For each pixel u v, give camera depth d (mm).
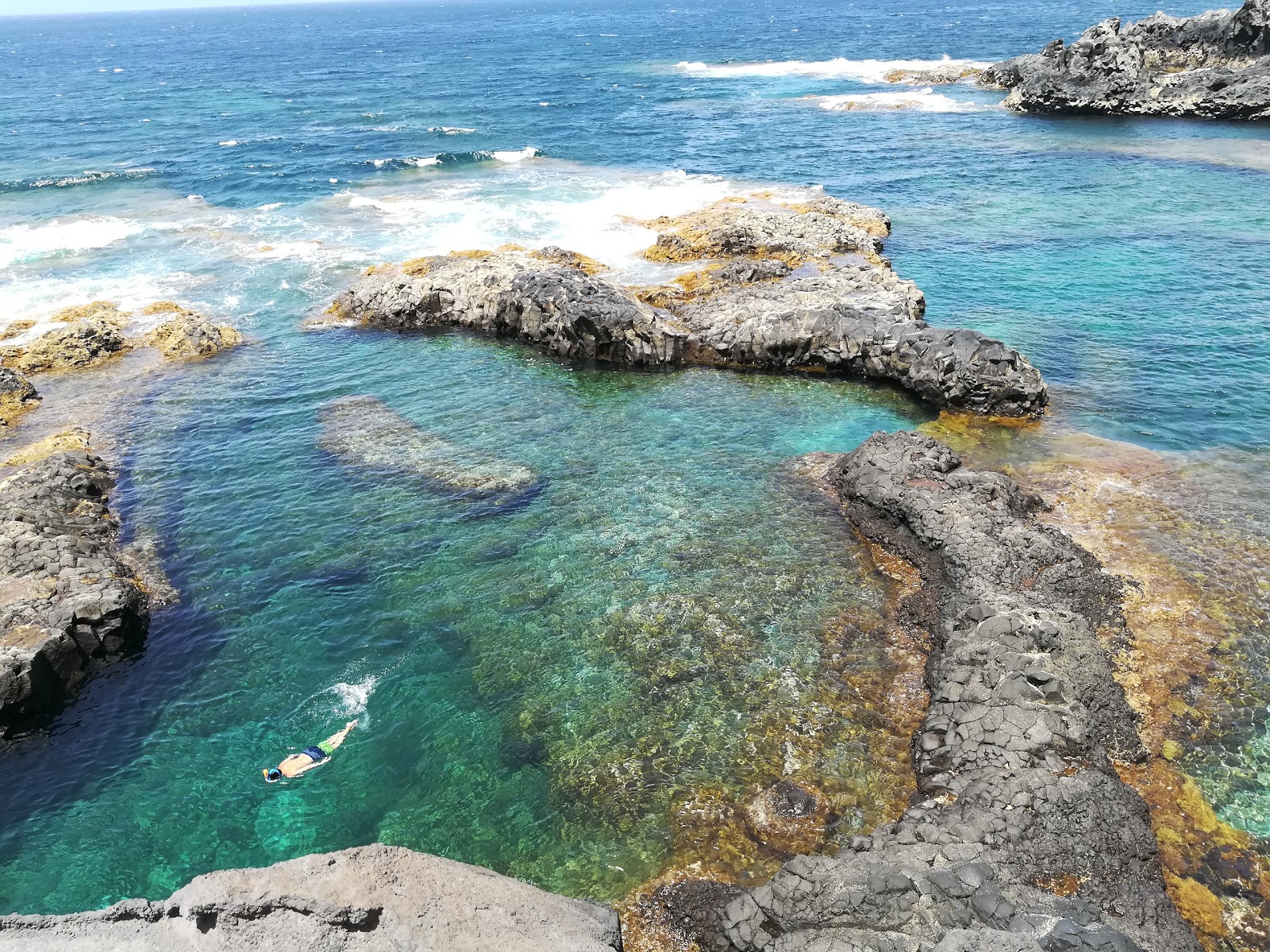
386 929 10234
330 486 26000
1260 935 12281
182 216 53094
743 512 23891
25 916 10477
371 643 19672
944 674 16719
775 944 11594
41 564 20703
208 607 20969
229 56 180000
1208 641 17797
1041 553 19875
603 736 16641
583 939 11172
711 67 117375
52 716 17859
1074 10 166250
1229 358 31141
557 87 104688
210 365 34656
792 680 17703
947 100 83250
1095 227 46188
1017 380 27828
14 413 30453
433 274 40000
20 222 51625
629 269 41969
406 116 86812
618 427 29203
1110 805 13727
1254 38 73812
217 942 10016
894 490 22484
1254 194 49750
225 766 16578
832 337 31844
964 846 12797
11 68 168625
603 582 21234
